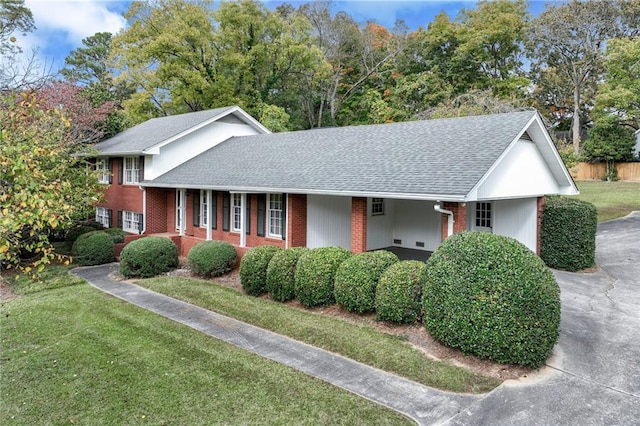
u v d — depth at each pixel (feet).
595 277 40.55
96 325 29.55
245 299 35.22
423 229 51.34
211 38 99.96
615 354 23.61
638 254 49.29
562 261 43.39
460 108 74.13
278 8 139.95
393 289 27.35
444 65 116.78
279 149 55.93
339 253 33.06
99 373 22.06
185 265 50.29
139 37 97.45
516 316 21.27
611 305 32.01
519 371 21.57
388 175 35.73
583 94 128.47
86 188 50.08
